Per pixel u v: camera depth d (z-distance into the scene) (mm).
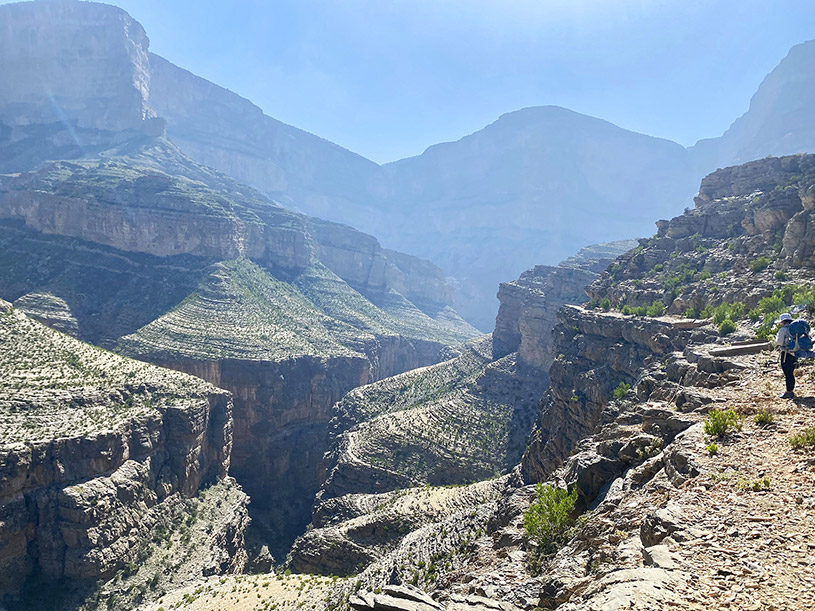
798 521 14820
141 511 87688
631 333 66125
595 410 63875
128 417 91312
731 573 12742
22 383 86312
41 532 74688
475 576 25344
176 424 100875
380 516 76500
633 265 102125
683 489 18688
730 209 97312
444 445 109438
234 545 103000
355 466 106000
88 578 75500
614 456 29344
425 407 127188
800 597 11578
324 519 91938
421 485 99375
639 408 35469
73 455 79625
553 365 81062
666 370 48188
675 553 13914
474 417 119688
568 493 28438
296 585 64375
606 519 19891
